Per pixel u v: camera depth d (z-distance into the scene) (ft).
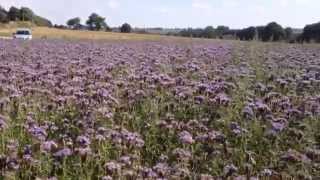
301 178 29.91
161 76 52.90
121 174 28.12
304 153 33.55
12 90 44.75
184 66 63.72
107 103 42.19
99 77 54.24
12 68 58.34
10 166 28.63
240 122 39.63
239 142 35.60
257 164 32.55
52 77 52.65
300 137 36.27
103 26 370.53
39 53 82.74
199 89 48.03
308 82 54.24
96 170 29.32
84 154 30.01
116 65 64.90
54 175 29.09
